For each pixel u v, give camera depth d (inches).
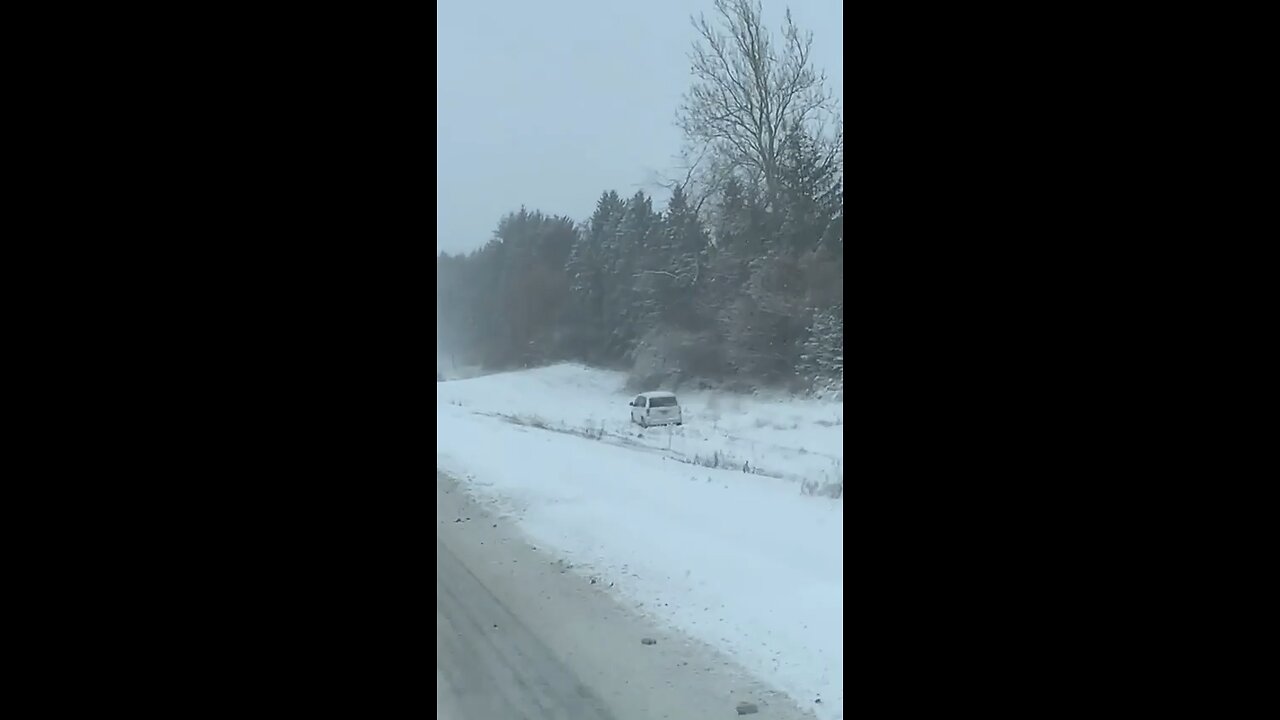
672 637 343.9
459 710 273.6
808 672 308.5
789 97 1262.3
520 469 895.1
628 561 486.6
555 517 634.2
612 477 850.8
